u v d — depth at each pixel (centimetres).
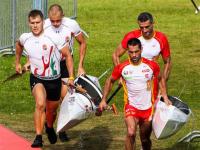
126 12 8112
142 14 2625
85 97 2505
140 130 2505
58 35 2873
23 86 4034
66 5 5850
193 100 3778
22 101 3678
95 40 6109
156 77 2452
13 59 4916
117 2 9044
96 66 4797
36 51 2606
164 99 2452
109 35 6438
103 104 2458
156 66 2445
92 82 2561
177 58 5222
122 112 3466
